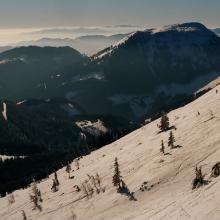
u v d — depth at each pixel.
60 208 95.75
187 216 49.69
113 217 72.06
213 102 111.69
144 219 60.19
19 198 130.62
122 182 85.31
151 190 75.31
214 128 86.50
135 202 74.44
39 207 105.25
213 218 44.41
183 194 62.53
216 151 74.19
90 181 103.44
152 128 135.50
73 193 102.38
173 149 88.06
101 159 131.50
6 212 118.12
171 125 118.81
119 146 140.75
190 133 93.62
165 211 58.06
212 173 63.56
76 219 82.25
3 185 197.38
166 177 76.44
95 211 81.12
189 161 77.06
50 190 120.25
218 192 52.44
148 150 102.19
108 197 84.25
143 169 88.06
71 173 134.62
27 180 197.50
